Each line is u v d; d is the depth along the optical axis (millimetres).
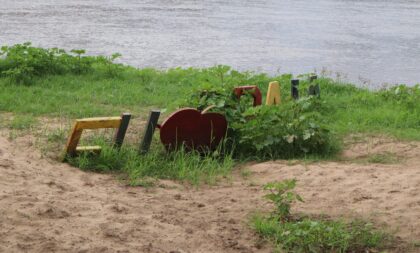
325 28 53406
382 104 20062
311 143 14188
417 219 9602
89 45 40031
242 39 45594
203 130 13781
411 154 14008
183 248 8375
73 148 12250
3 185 9844
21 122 15172
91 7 64438
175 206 10102
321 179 11648
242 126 13945
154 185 11344
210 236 8836
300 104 15000
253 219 9570
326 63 36906
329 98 20562
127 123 12797
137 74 23922
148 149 13062
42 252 7762
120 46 40281
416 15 66000
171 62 35094
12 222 8508
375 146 14711
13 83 20281
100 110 17359
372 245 8805
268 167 12703
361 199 10492
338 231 8875
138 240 8422
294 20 58500
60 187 10336
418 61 38719
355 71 34781
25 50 22797
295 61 37250
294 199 10508
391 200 10383
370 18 61938
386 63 37656
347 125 16734
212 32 48812
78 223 8742
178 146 13625
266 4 74500
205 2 74750
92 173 11836
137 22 53312
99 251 7898
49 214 8914
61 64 22984
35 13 56938
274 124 14164
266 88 21703
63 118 16266
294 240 8727
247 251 8492
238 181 11984
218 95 14781
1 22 49438
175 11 63375
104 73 23188
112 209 9500
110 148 12555
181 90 21156
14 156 11719
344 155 14094
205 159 13250
